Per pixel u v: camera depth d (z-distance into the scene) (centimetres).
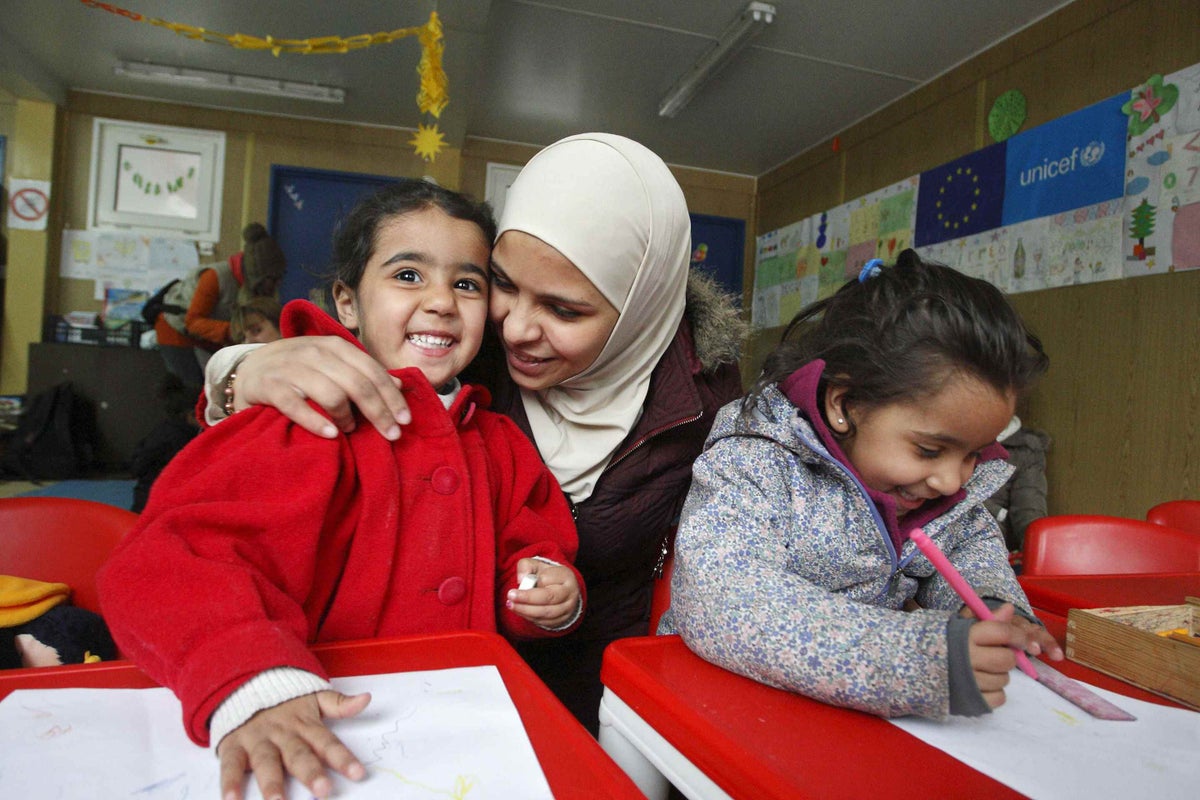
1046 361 73
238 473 61
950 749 48
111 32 374
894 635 52
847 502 77
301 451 64
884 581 81
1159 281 251
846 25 324
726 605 59
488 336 103
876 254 406
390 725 46
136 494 293
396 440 73
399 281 83
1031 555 135
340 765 40
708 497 76
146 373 434
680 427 105
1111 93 272
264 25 351
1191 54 244
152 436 296
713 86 392
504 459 87
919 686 50
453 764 42
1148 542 133
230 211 470
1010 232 313
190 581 51
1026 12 303
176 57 400
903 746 48
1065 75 292
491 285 92
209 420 83
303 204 481
